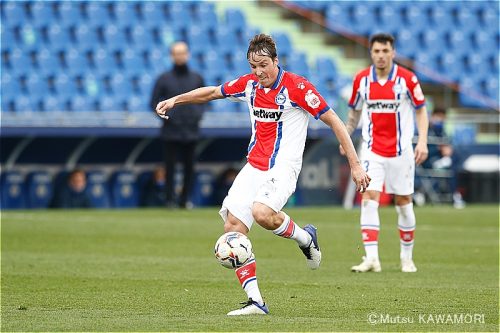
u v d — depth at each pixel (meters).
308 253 27.73
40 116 76.00
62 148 72.69
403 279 33.47
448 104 103.88
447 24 108.06
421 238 49.94
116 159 75.88
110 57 91.81
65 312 25.34
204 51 96.12
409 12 107.38
